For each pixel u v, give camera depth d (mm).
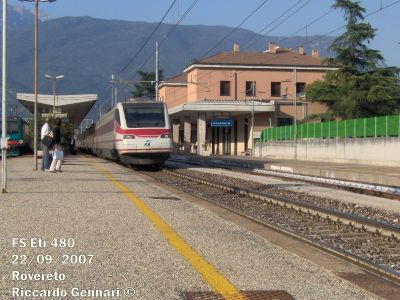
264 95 71250
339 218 12828
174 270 7496
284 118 63938
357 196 18000
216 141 77688
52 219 11398
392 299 6441
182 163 43656
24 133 53781
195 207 14359
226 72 70938
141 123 30266
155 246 9008
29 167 29344
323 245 9719
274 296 6402
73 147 63375
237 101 64500
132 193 17031
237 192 19297
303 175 28328
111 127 34625
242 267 7773
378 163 36312
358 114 55188
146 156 30266
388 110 54781
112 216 12062
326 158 43594
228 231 10781
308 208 14258
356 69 56125
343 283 7086
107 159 43438
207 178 25953
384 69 55969
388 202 16375
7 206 13219
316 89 56812
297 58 73938
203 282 6926
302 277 7305
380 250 9859
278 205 15938
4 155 16094
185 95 88438
